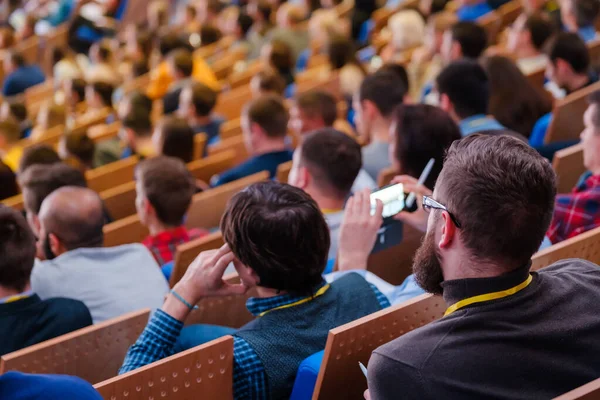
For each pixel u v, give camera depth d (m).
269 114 4.45
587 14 6.18
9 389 1.36
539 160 1.49
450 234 1.51
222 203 3.77
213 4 11.58
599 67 4.95
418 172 2.91
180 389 1.76
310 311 1.95
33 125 8.38
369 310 2.03
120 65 10.43
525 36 5.60
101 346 2.09
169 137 4.72
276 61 7.43
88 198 2.82
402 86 4.19
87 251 2.69
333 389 1.81
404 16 7.54
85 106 8.37
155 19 12.50
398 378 1.46
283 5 10.88
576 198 2.72
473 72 3.80
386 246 2.62
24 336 2.29
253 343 1.86
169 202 3.16
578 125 4.02
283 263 1.91
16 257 2.34
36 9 15.02
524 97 4.32
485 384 1.43
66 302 2.39
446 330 1.47
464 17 8.46
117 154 5.92
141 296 2.66
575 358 1.46
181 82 7.35
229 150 5.15
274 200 1.94
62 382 1.39
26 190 3.46
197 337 2.14
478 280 1.48
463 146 1.55
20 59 10.80
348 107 6.42
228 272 2.53
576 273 1.64
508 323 1.46
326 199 2.92
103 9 14.15
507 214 1.45
